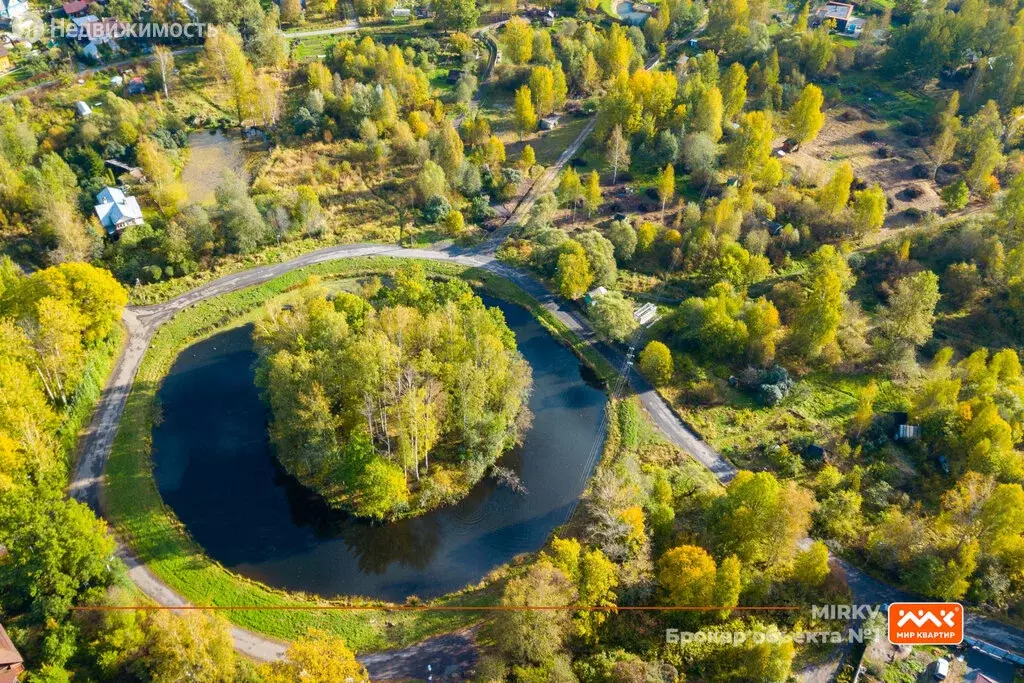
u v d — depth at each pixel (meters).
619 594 91.06
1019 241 155.12
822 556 91.56
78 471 110.69
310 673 75.75
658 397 131.75
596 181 169.75
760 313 136.50
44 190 158.25
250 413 124.38
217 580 98.19
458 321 121.62
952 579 92.31
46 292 122.88
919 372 134.62
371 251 163.75
